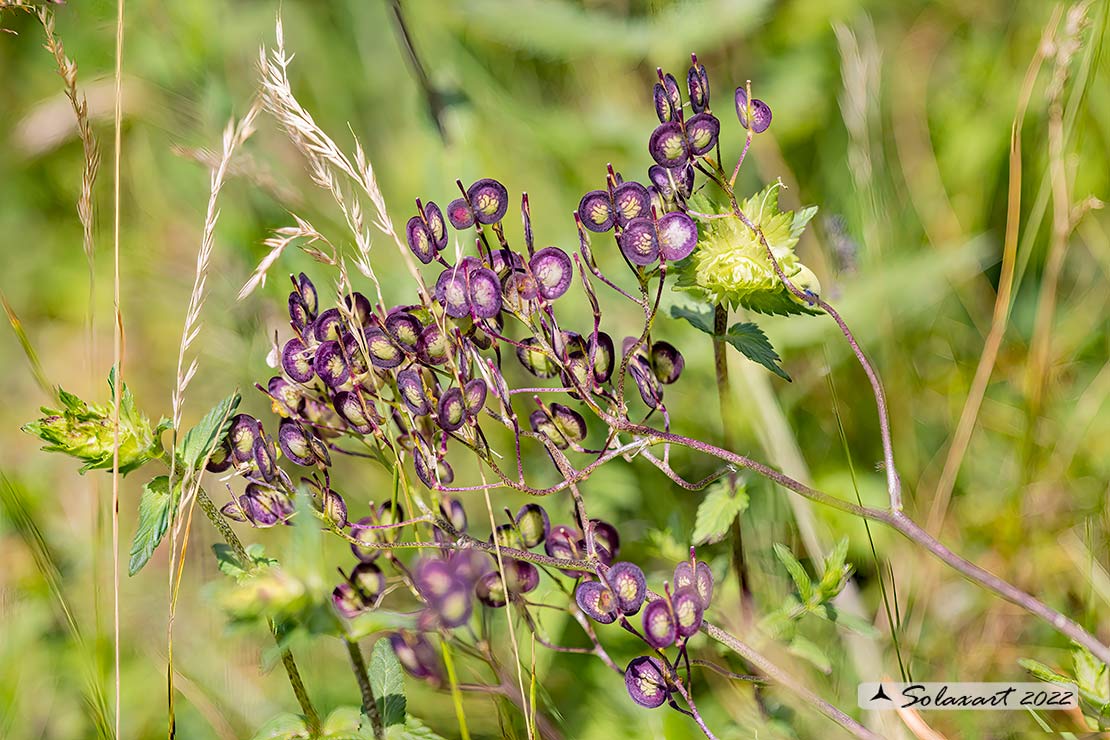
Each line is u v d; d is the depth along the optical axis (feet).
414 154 2.09
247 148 2.02
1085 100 2.01
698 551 1.86
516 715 1.77
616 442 1.75
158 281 2.08
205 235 1.74
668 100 1.72
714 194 2.04
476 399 1.70
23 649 1.85
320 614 1.61
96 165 1.80
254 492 1.73
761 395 1.93
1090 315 2.05
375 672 1.71
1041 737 1.80
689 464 1.94
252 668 1.83
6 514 1.88
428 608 1.65
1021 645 1.88
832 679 1.81
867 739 1.71
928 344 2.06
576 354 1.75
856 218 2.08
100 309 2.09
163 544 1.92
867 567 1.91
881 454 1.98
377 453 1.77
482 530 1.92
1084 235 2.07
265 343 1.99
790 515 1.88
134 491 1.98
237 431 1.72
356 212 1.73
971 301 2.07
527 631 1.81
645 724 1.81
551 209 2.09
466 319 1.73
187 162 2.05
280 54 1.73
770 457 1.91
